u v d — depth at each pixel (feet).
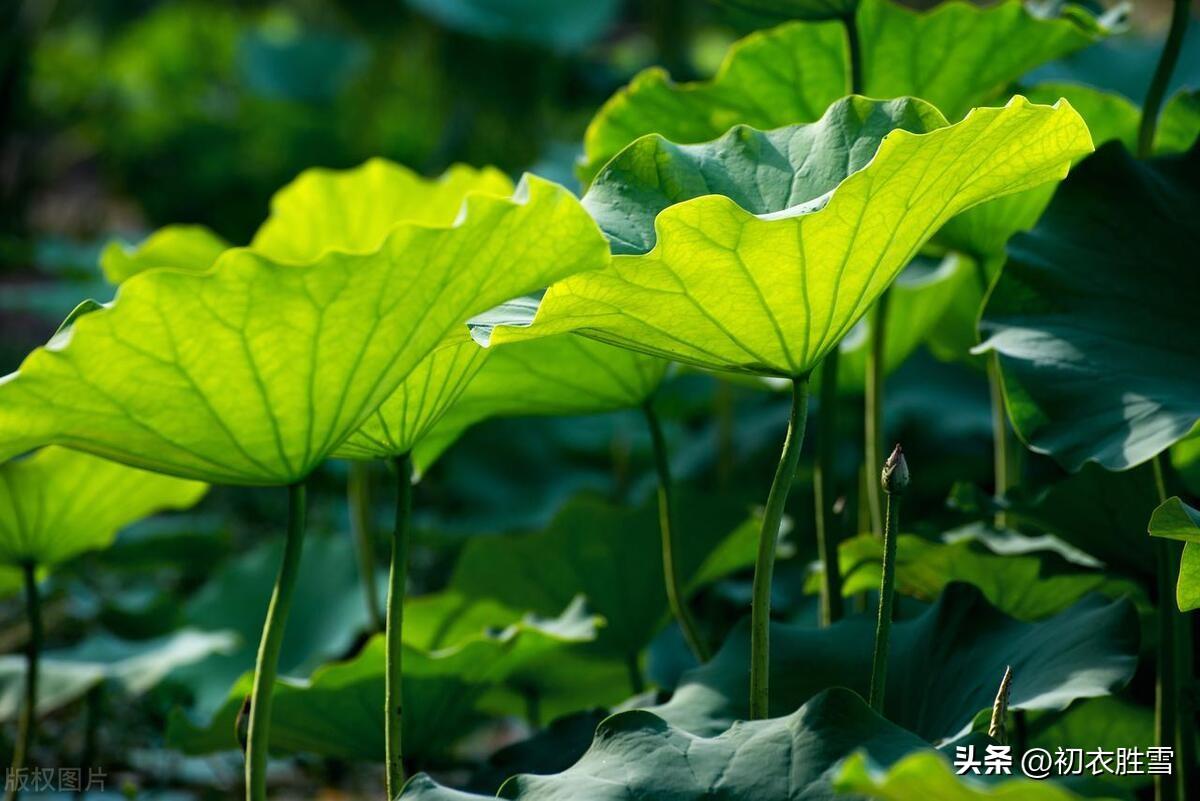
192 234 21.17
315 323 13.65
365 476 18.39
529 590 17.19
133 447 13.91
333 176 20.07
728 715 14.87
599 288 13.83
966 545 15.60
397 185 20.38
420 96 60.03
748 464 25.62
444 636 17.57
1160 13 47.70
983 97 16.26
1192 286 15.06
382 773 20.36
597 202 14.34
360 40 63.21
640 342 14.16
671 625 18.03
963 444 24.85
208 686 21.39
